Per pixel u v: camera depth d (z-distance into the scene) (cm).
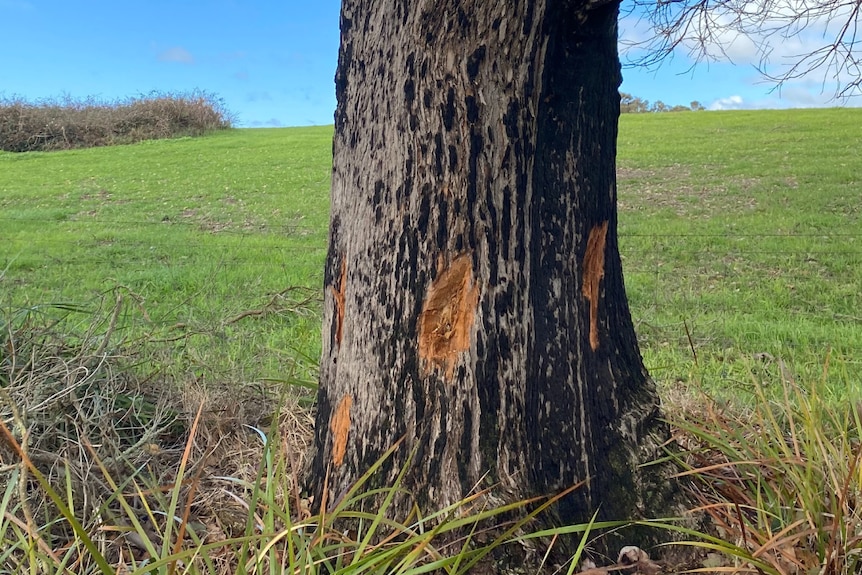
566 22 226
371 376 244
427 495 235
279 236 1178
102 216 1453
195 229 1282
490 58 218
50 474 266
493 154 223
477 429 232
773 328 601
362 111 241
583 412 248
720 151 2048
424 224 229
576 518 240
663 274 849
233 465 312
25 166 2447
